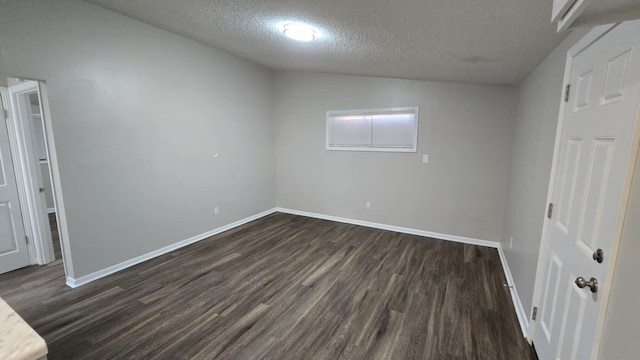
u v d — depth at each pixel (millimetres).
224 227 4395
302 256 3494
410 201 4340
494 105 3674
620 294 965
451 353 1957
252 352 1947
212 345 2006
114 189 2980
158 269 3105
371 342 2057
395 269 3180
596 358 1102
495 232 3867
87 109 2711
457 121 3891
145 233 3311
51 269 3078
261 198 5129
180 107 3559
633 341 860
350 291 2721
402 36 1951
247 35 2791
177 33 3373
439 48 2113
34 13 2338
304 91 4922
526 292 2234
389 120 4367
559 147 1720
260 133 4945
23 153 3010
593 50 1319
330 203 5000
